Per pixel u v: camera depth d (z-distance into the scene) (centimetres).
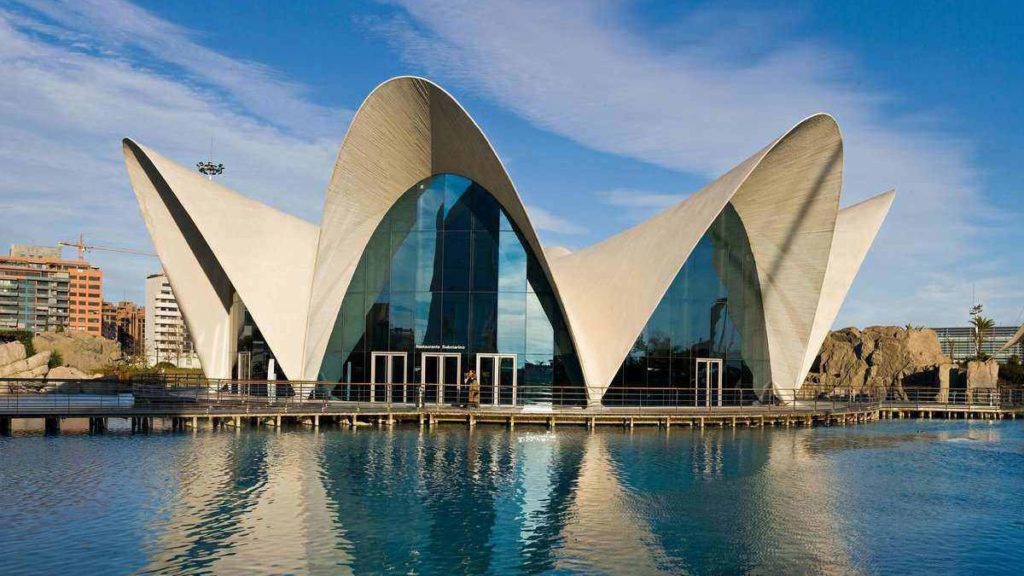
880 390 4522
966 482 1934
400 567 1183
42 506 1484
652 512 1546
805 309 3481
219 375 3428
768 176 3186
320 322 3294
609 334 3188
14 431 2573
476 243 3259
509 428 2756
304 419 2777
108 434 2509
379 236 3322
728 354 3394
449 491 1680
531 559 1238
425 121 2997
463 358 3225
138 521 1388
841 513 1579
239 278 3172
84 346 7231
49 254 17812
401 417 2844
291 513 1465
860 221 3812
